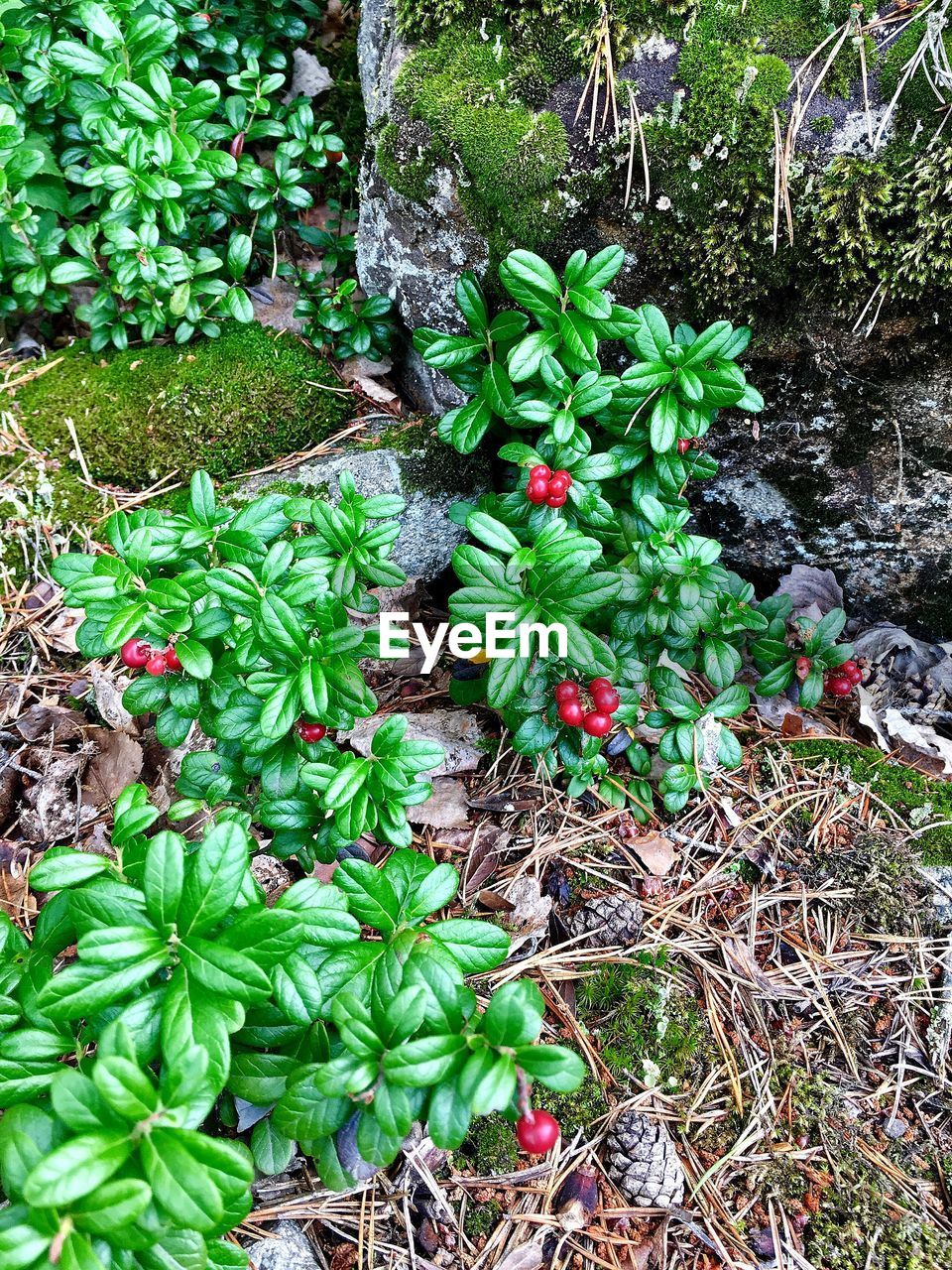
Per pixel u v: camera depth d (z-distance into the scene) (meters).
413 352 0.42
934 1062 0.29
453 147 0.33
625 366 0.37
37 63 0.39
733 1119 0.28
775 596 0.37
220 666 0.28
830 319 0.33
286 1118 0.22
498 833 0.33
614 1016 0.30
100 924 0.21
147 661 0.27
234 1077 0.24
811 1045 0.29
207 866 0.21
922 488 0.37
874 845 0.33
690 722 0.33
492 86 0.32
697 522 0.40
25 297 0.43
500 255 0.35
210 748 0.34
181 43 0.43
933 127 0.30
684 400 0.31
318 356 0.43
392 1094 0.20
